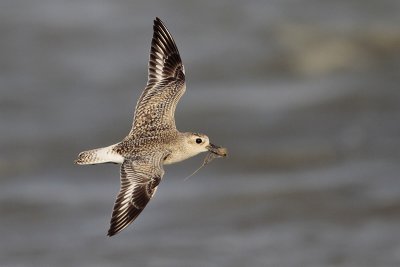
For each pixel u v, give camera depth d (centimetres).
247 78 2741
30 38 2945
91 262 1781
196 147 1145
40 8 3180
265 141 2333
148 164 1047
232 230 1891
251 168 2198
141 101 1191
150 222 1936
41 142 2334
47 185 2138
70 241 1877
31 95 2588
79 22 3072
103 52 2875
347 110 2503
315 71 2811
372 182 2083
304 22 3142
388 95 2584
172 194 2061
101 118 2458
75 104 2541
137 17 3136
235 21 3147
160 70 1244
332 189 2056
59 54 2852
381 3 3331
